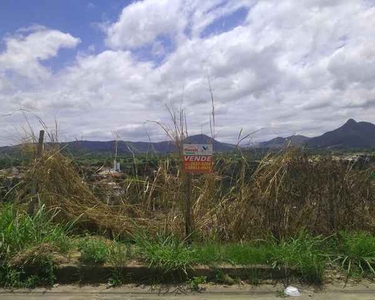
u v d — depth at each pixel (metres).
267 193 6.32
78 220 6.57
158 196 6.86
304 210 6.28
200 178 6.79
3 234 5.18
